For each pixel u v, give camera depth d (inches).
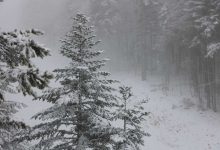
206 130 1086.4
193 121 1153.4
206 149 983.6
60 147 365.4
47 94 364.5
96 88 373.7
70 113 352.5
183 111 1227.9
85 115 364.8
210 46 1139.3
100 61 395.2
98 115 375.9
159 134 1049.5
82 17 401.7
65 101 339.6
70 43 394.9
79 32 396.8
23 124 272.2
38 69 160.1
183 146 997.8
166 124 1123.3
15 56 160.4
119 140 356.5
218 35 1249.4
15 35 159.0
